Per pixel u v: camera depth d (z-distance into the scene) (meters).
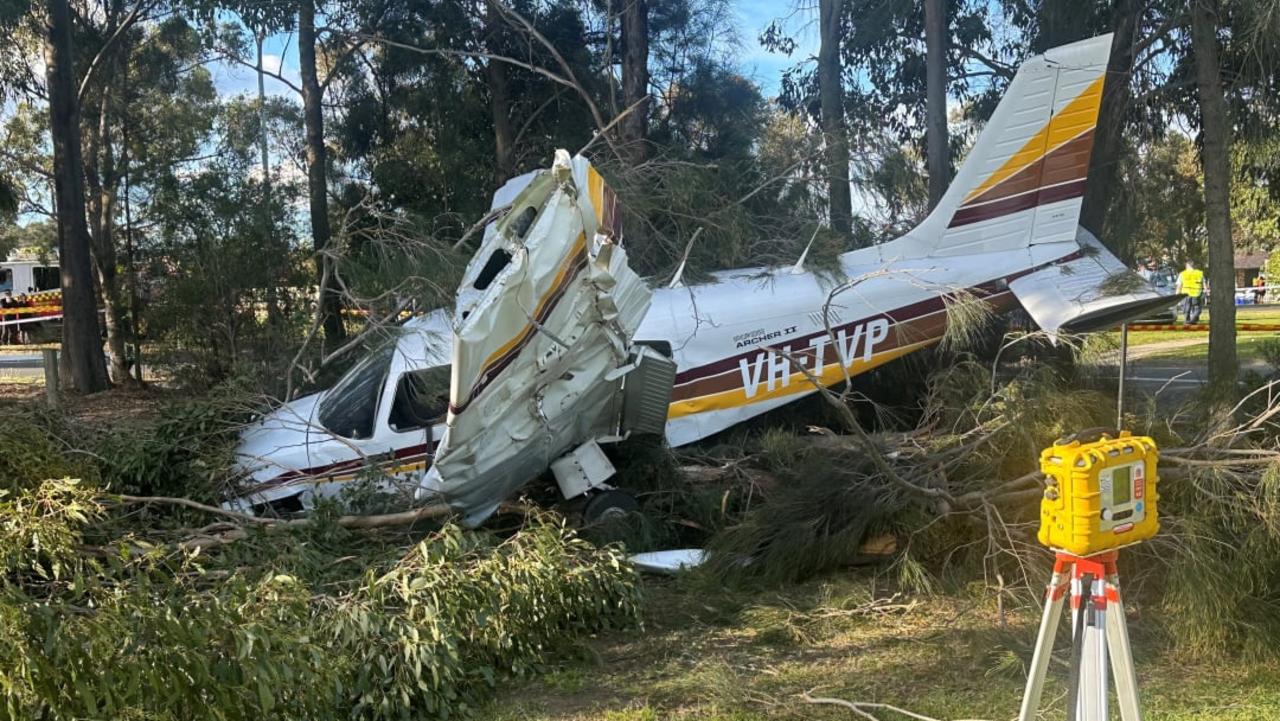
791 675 4.86
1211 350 10.12
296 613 4.02
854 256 9.68
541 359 6.41
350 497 6.86
